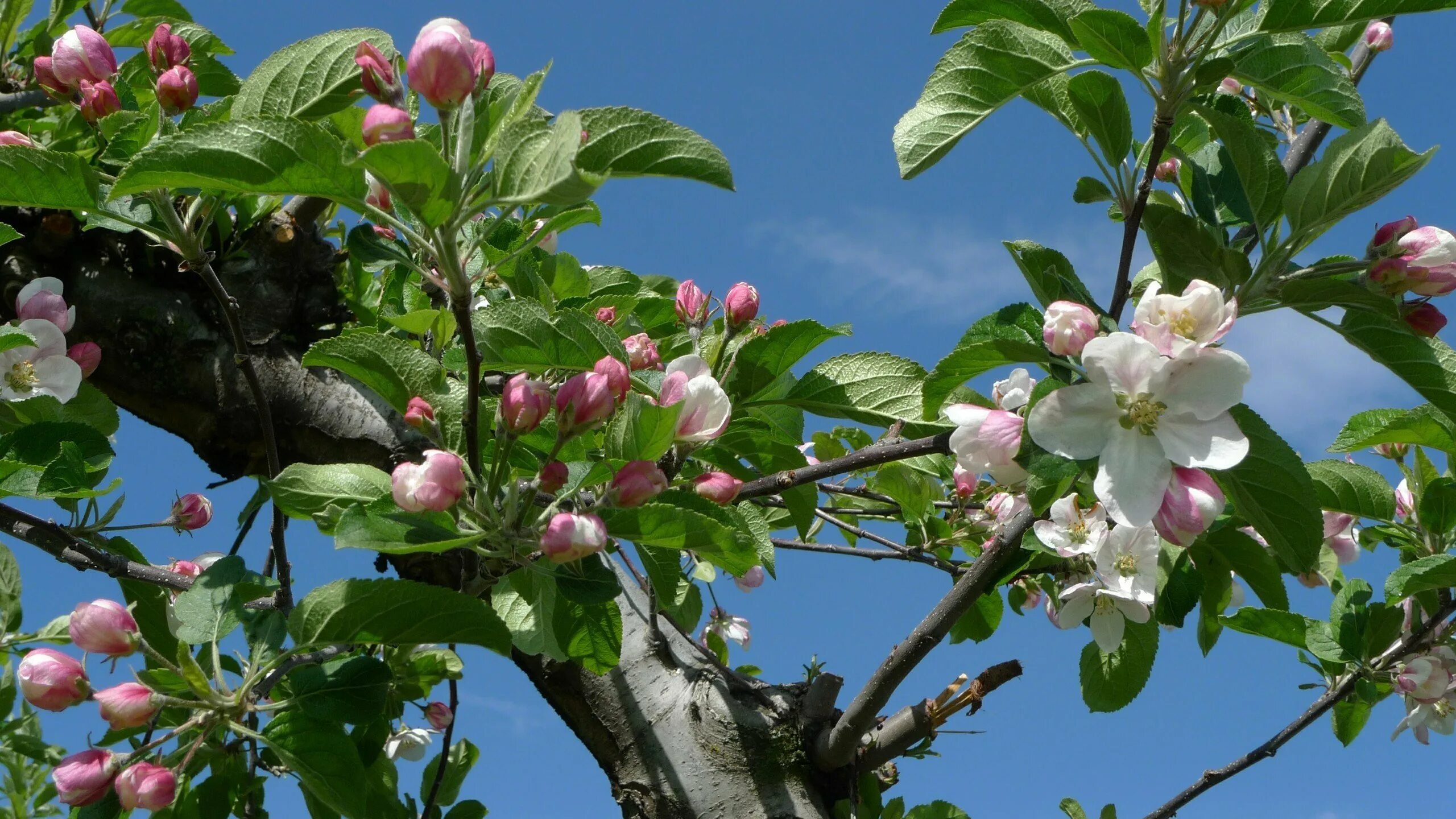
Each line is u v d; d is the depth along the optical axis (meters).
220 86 1.07
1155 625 1.01
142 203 0.88
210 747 0.90
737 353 0.94
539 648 0.94
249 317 0.99
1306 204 0.90
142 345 0.98
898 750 1.01
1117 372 0.84
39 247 0.98
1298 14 0.91
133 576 0.90
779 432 0.96
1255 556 0.98
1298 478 0.86
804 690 1.02
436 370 0.87
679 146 0.82
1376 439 1.01
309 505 0.85
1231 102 0.93
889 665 0.97
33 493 0.91
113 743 0.90
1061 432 0.84
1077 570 1.00
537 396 0.83
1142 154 0.94
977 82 0.93
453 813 1.03
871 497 1.10
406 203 0.80
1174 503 0.84
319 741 0.86
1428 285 0.89
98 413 0.95
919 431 0.95
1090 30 0.90
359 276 1.06
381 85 0.83
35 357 0.92
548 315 0.89
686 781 1.00
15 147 0.86
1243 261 0.90
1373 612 1.02
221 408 0.98
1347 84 0.91
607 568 0.85
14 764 1.26
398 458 0.98
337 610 0.84
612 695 1.01
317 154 0.81
